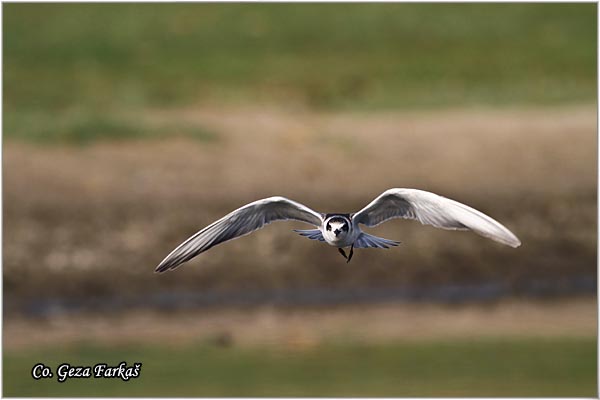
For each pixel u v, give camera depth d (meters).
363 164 22.31
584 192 21.36
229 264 18.84
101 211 20.05
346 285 18.78
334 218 8.52
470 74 27.78
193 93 26.42
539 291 18.88
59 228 19.64
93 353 14.88
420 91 26.89
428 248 19.41
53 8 30.44
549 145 23.14
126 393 13.54
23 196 20.30
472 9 31.28
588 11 31.09
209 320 16.94
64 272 18.88
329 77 27.59
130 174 21.25
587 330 16.03
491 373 13.68
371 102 26.20
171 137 22.91
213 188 21.02
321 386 13.16
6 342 15.60
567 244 20.17
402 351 14.76
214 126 23.91
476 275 19.27
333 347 15.01
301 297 18.34
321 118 25.00
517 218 20.78
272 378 13.64
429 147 23.16
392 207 8.66
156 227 19.83
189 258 8.55
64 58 27.91
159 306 18.00
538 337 15.50
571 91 26.66
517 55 28.78
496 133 23.84
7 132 22.89
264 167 21.92
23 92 25.89
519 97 26.41
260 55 28.66
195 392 13.04
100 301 18.36
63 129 22.91
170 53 28.53
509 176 22.02
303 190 21.33
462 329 16.12
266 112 25.38
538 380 13.48
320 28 30.19
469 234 19.62
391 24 30.50
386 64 28.36
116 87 26.52
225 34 29.67
